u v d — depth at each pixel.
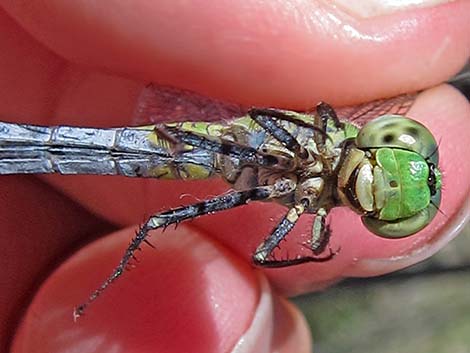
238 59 0.05
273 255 0.05
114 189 0.06
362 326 0.09
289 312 0.06
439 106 0.06
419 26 0.05
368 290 0.09
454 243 0.09
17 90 0.06
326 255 0.06
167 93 0.05
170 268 0.06
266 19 0.05
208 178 0.05
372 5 0.05
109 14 0.05
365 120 0.05
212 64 0.05
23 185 0.06
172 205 0.06
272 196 0.05
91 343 0.06
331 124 0.05
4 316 0.06
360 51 0.05
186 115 0.05
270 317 0.06
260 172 0.05
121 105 0.06
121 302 0.06
